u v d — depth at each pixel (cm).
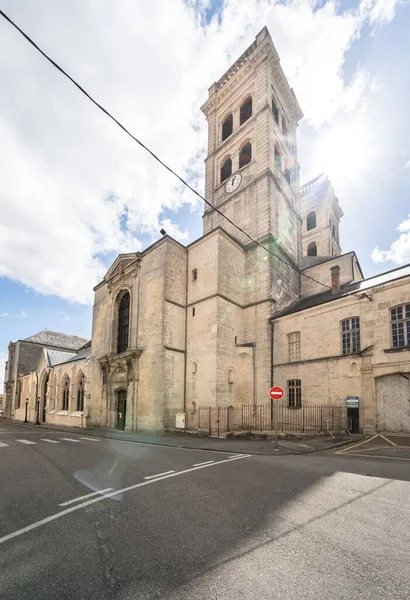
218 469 906
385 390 1667
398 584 340
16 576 367
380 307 1744
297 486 705
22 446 1536
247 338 2488
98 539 461
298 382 2109
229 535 462
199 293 2436
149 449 1390
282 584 340
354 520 511
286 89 3384
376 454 1122
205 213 3266
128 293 2853
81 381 3444
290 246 2984
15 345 5778
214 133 3525
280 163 3081
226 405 2198
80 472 905
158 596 324
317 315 2069
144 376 2377
